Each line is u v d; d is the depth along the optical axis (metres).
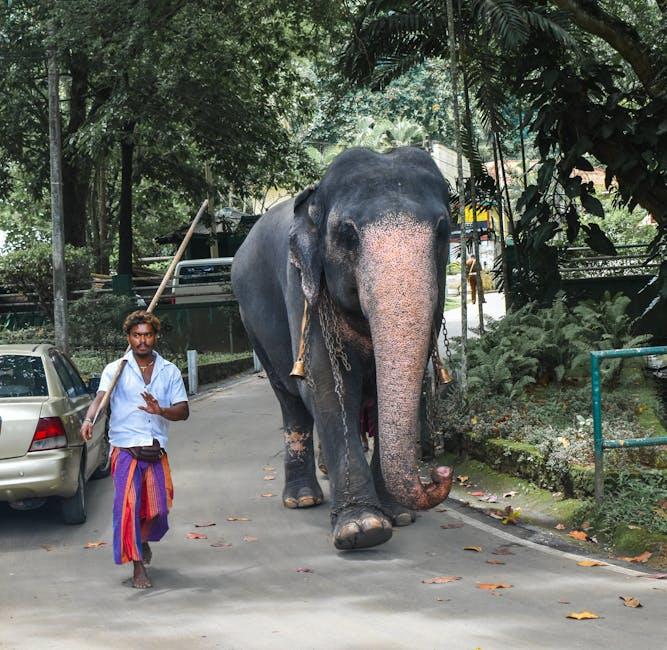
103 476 11.05
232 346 26.05
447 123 45.03
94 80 28.08
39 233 38.59
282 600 6.34
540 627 5.62
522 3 14.12
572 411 10.56
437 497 6.21
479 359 11.92
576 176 14.44
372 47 14.94
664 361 14.06
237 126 25.75
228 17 23.00
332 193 7.10
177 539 8.08
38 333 22.83
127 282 24.88
